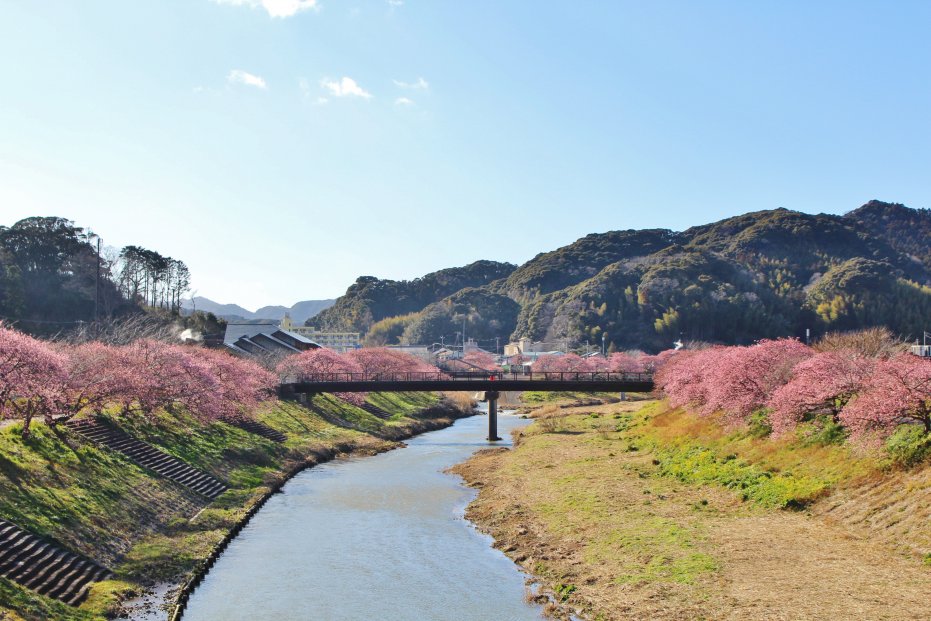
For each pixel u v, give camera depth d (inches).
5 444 1416.1
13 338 1498.5
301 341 4574.3
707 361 2325.3
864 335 2645.2
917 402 1304.1
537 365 5885.8
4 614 884.0
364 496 1893.5
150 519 1456.7
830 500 1333.7
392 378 3823.8
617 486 1721.2
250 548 1418.6
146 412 1996.8
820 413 1643.7
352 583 1214.3
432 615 1072.8
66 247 4382.4
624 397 4864.7
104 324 3543.3
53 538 1162.0
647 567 1153.4
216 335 4512.8
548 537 1414.9
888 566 1044.5
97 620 996.6
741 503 1457.9
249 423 2551.7
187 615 1068.5
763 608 943.0
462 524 1605.6
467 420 4146.2
